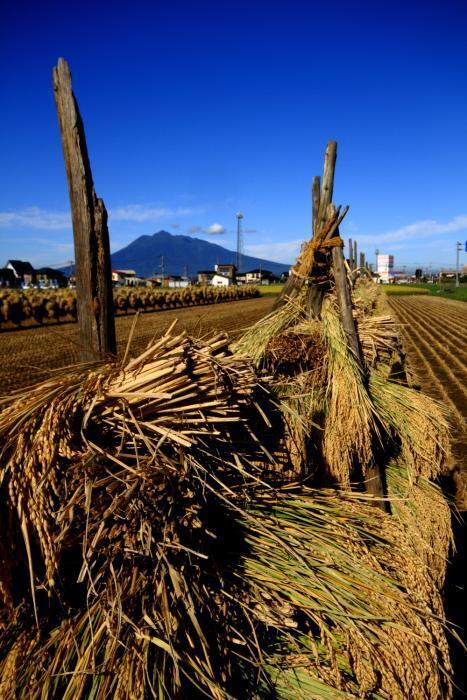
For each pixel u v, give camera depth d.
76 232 2.10
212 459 1.86
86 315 2.13
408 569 2.00
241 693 1.53
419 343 19.34
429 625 1.80
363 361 3.17
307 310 3.28
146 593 1.44
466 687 2.52
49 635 1.39
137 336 19.03
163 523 1.49
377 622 1.71
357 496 2.37
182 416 1.69
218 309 40.31
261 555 1.80
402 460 3.30
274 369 3.13
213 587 1.61
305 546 1.87
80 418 1.58
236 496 1.90
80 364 1.87
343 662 1.66
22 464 1.37
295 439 2.47
